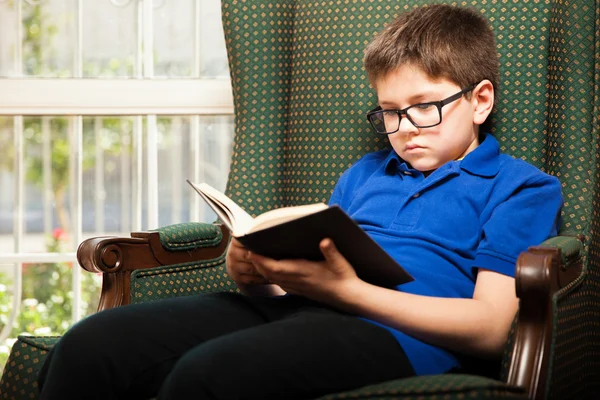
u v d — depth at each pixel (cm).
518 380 139
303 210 154
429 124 172
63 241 287
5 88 274
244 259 160
